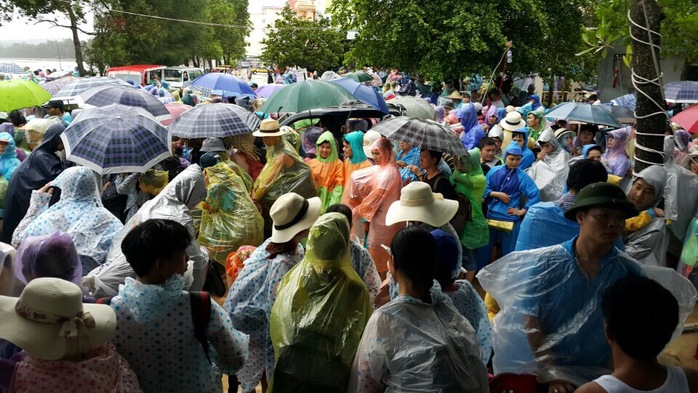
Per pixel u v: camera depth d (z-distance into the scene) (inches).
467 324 109.3
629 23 183.3
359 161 290.8
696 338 203.9
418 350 101.7
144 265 110.0
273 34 1285.7
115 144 223.1
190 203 207.5
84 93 354.0
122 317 109.4
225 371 122.5
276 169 267.3
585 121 356.8
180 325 112.3
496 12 705.0
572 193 149.0
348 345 121.1
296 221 147.0
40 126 323.9
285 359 120.3
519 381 120.3
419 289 107.8
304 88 322.3
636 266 118.7
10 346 111.7
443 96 697.0
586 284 118.3
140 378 113.0
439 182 221.1
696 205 187.5
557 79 946.7
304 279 124.6
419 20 699.4
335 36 1248.2
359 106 394.3
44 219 175.6
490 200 251.6
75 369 97.3
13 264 128.6
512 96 754.2
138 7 1601.9
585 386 87.7
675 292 120.0
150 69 1242.6
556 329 120.3
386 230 229.6
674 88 479.2
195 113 289.3
